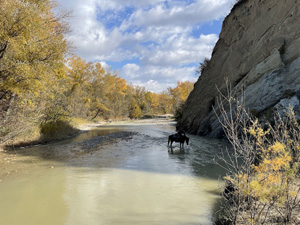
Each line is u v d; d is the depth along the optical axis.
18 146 14.28
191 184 6.58
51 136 18.16
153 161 9.80
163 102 94.50
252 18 17.45
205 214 4.64
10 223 4.43
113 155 11.40
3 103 12.87
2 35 10.37
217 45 21.92
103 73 53.66
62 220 4.52
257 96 12.73
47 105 17.92
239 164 8.48
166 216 4.60
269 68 13.01
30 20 10.74
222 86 18.58
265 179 3.31
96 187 6.50
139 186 6.52
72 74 47.66
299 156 3.54
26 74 10.82
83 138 20.23
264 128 10.02
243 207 4.02
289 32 13.09
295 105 10.03
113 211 4.89
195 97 22.16
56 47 12.49
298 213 3.72
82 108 39.44
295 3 13.30
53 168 8.80
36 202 5.45
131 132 24.77
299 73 11.23
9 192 6.16
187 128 21.84
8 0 10.20
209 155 10.75
